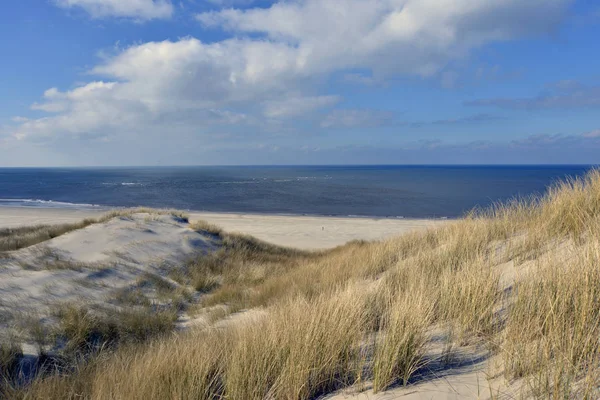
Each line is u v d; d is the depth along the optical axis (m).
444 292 3.89
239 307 7.83
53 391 3.41
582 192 5.89
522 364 2.32
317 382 2.76
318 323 3.24
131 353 4.68
